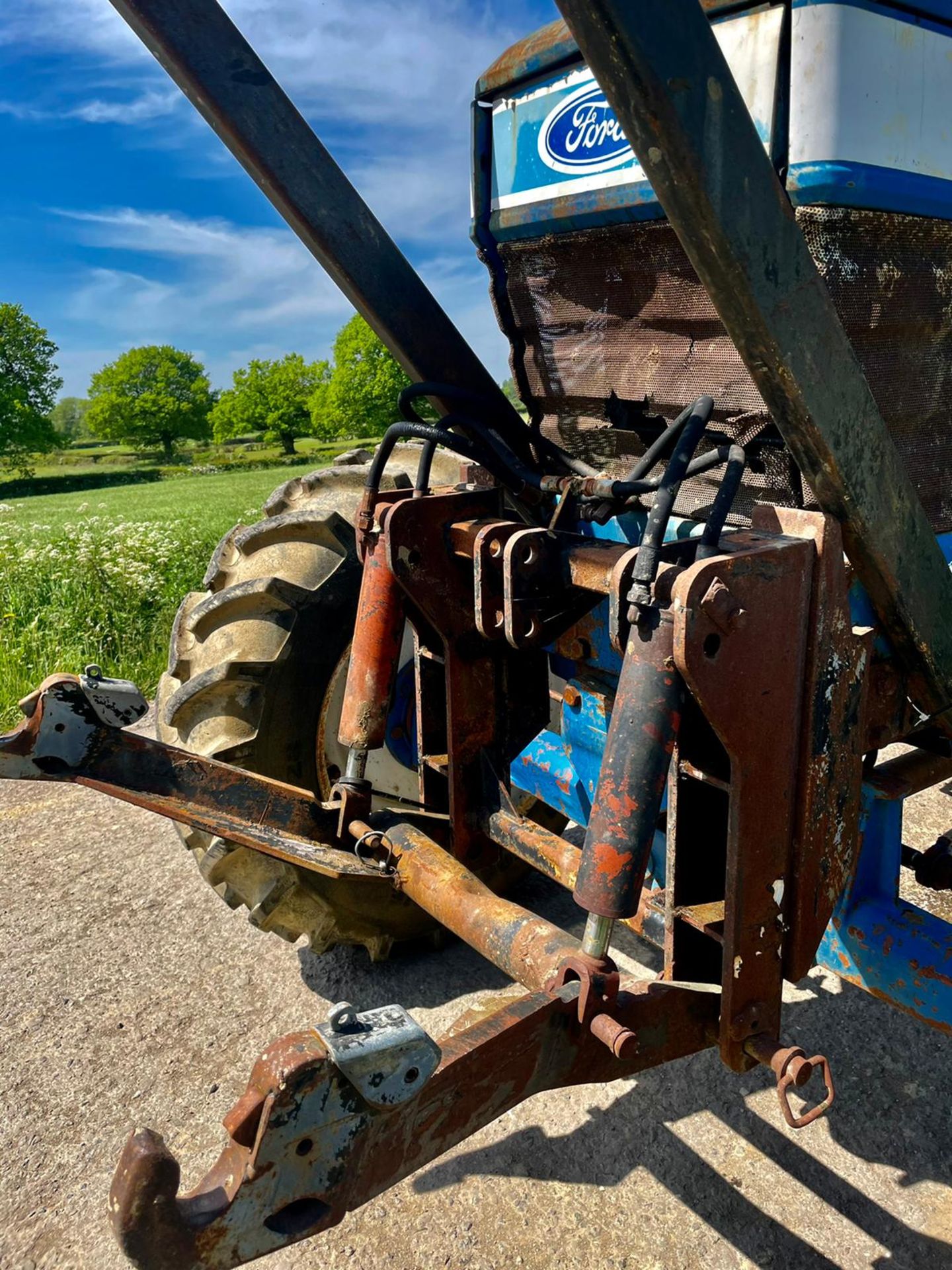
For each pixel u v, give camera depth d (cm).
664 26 117
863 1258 193
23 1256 201
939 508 209
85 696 199
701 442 209
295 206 192
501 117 226
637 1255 195
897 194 171
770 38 160
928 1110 230
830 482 152
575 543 187
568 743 247
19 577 736
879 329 183
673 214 129
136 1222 109
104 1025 270
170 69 180
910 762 210
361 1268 194
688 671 138
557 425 250
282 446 9662
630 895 148
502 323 248
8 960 302
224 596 264
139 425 9506
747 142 130
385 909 279
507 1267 193
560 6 116
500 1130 228
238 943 309
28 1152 228
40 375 7438
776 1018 169
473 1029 143
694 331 200
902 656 185
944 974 183
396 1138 131
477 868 235
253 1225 120
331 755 282
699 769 164
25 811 409
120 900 335
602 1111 233
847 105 160
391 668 217
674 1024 165
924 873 230
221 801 216
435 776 237
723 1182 212
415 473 315
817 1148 220
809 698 158
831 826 170
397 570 202
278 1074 117
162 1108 240
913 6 165
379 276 204
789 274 138
